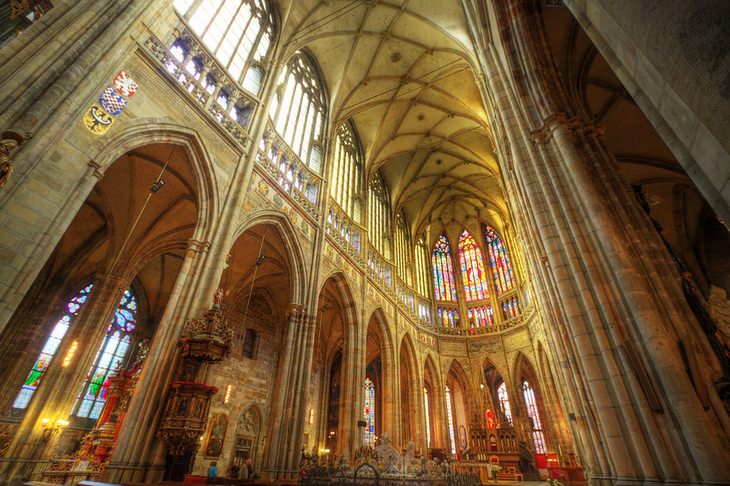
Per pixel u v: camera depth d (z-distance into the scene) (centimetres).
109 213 1700
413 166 3394
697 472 549
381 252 3094
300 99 2256
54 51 885
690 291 743
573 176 870
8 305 751
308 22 2119
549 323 1470
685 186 1805
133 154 1452
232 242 1373
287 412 1547
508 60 1270
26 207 805
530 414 3148
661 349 619
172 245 1962
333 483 1184
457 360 3397
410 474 1237
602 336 718
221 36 1625
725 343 657
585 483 1873
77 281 1895
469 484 1389
